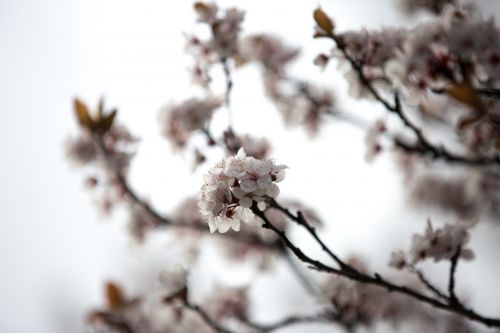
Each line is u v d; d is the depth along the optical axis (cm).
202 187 60
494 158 78
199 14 84
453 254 65
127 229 103
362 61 74
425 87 69
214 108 84
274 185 59
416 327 97
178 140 87
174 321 98
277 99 108
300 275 96
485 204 108
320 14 73
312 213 104
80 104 94
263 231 97
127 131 99
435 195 124
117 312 100
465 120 64
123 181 99
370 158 83
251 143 83
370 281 62
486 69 66
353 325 86
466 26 66
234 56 85
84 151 98
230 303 100
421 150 82
